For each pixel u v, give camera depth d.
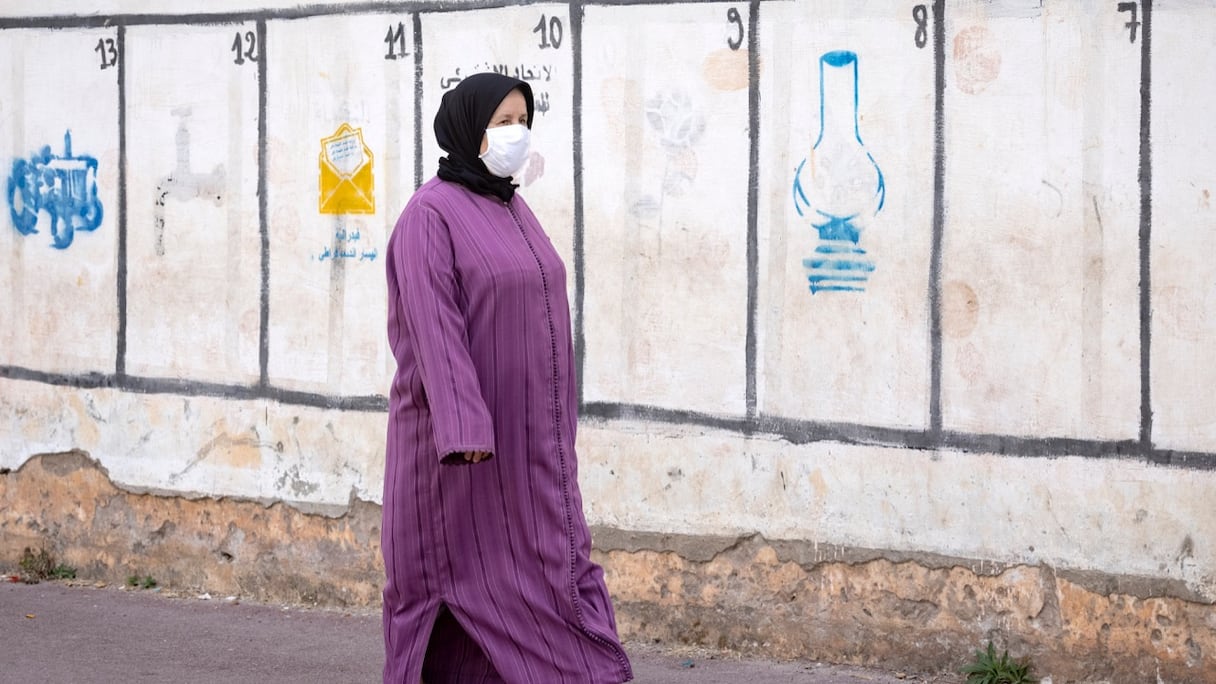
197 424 6.35
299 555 6.20
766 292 5.33
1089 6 4.82
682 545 5.52
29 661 5.46
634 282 5.52
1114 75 4.81
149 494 6.47
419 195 4.07
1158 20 4.75
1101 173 4.84
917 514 5.17
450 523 4.02
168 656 5.53
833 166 5.20
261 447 6.23
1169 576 4.84
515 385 4.01
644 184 5.48
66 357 6.61
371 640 5.71
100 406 6.54
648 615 5.60
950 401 5.09
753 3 5.27
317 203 6.06
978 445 5.06
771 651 5.42
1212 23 4.69
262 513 6.25
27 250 6.66
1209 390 4.75
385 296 5.95
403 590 4.08
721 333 5.40
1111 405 4.88
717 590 5.49
